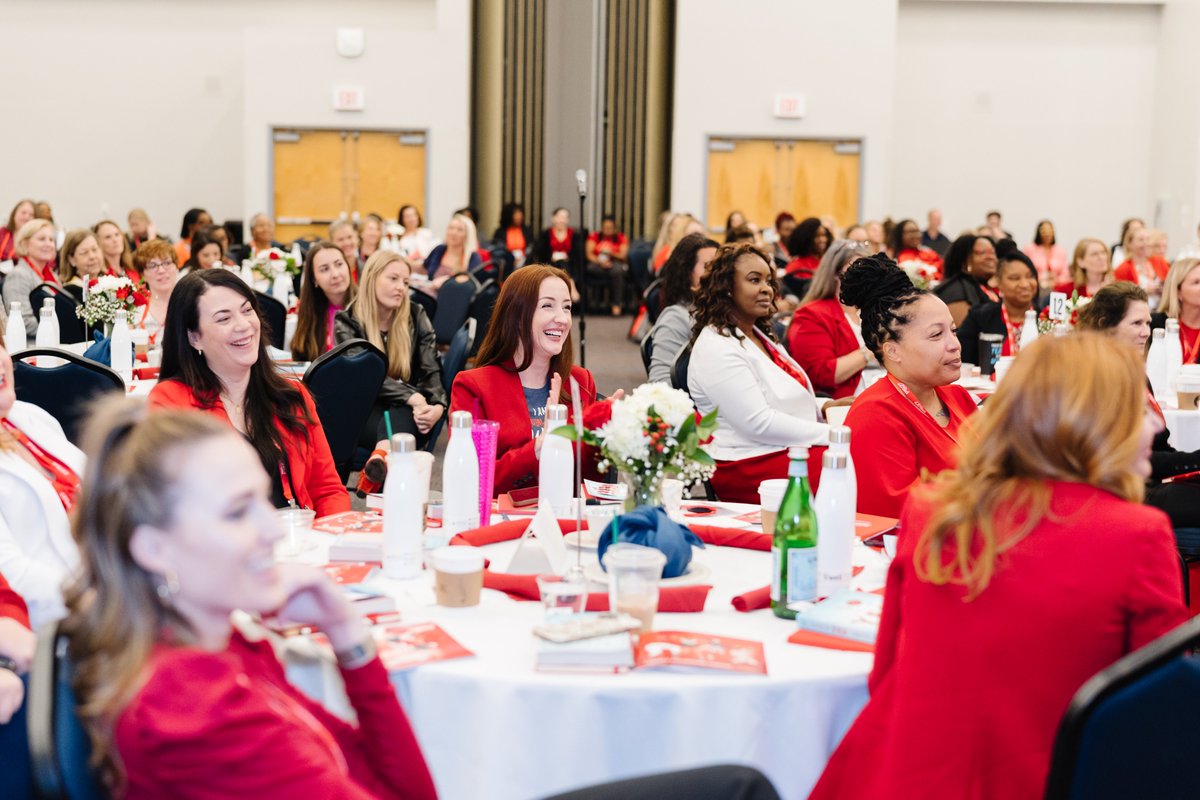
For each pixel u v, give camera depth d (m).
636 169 15.29
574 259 13.84
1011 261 5.75
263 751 1.18
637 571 1.92
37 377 3.86
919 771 1.61
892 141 15.19
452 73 13.62
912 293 2.82
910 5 14.97
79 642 1.19
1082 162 15.14
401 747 1.46
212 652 1.20
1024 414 1.58
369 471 2.70
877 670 1.74
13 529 2.36
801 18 13.77
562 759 1.72
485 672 1.76
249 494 1.22
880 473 2.78
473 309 7.62
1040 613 1.54
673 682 1.73
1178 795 1.41
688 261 4.93
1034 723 1.56
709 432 2.21
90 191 14.48
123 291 5.41
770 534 2.43
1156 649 1.38
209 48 14.40
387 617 2.00
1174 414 4.39
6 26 14.18
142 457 1.19
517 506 2.75
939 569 1.61
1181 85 14.25
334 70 13.55
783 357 3.79
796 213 14.05
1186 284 5.12
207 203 14.59
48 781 1.17
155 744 1.14
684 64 13.82
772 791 1.55
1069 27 14.95
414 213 12.45
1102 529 1.54
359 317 5.01
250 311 2.90
